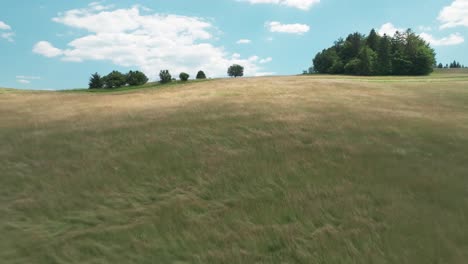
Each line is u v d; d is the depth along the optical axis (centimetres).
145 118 1424
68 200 619
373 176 690
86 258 443
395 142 947
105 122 1361
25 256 449
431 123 1212
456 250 429
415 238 459
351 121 1234
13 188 673
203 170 756
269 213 550
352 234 476
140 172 753
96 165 801
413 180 661
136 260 437
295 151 873
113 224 533
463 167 736
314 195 611
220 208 580
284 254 441
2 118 1672
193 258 438
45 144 1006
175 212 562
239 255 440
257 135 1047
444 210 536
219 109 1609
